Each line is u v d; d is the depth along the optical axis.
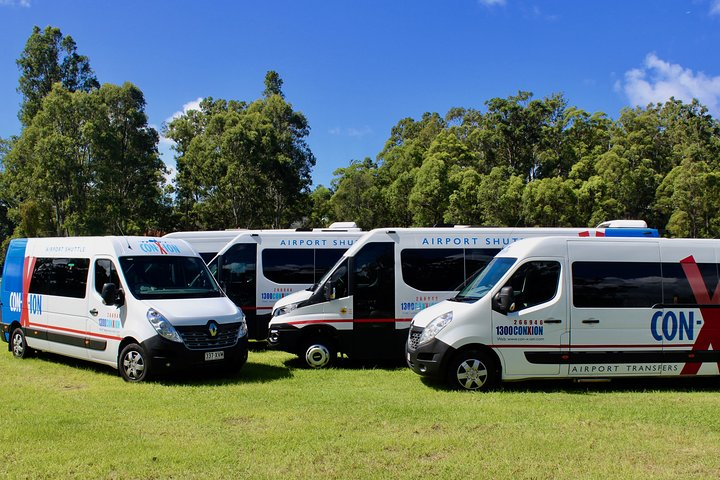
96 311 10.09
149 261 10.20
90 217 42.28
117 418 7.02
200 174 49.16
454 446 5.89
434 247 11.41
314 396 8.16
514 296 8.72
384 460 5.49
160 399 8.00
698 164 46.44
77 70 52.66
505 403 7.74
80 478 5.07
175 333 9.09
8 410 7.45
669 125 71.50
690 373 8.82
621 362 8.72
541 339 8.66
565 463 5.42
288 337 10.95
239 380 9.50
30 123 49.91
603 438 6.17
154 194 48.03
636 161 57.44
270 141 50.28
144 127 48.28
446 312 8.84
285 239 13.65
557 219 46.47
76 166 42.09
